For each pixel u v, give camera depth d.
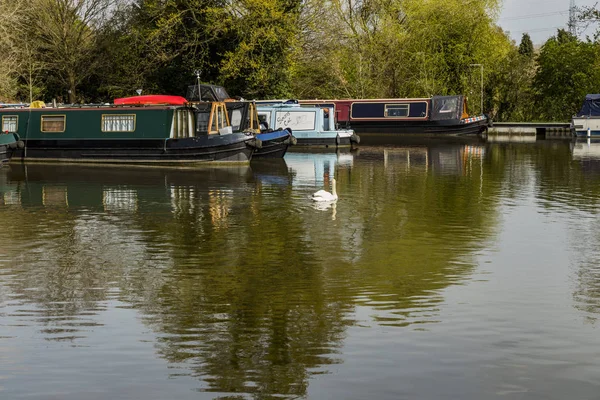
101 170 35.03
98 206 24.38
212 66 57.00
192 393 9.98
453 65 69.88
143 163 37.12
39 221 21.66
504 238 19.39
